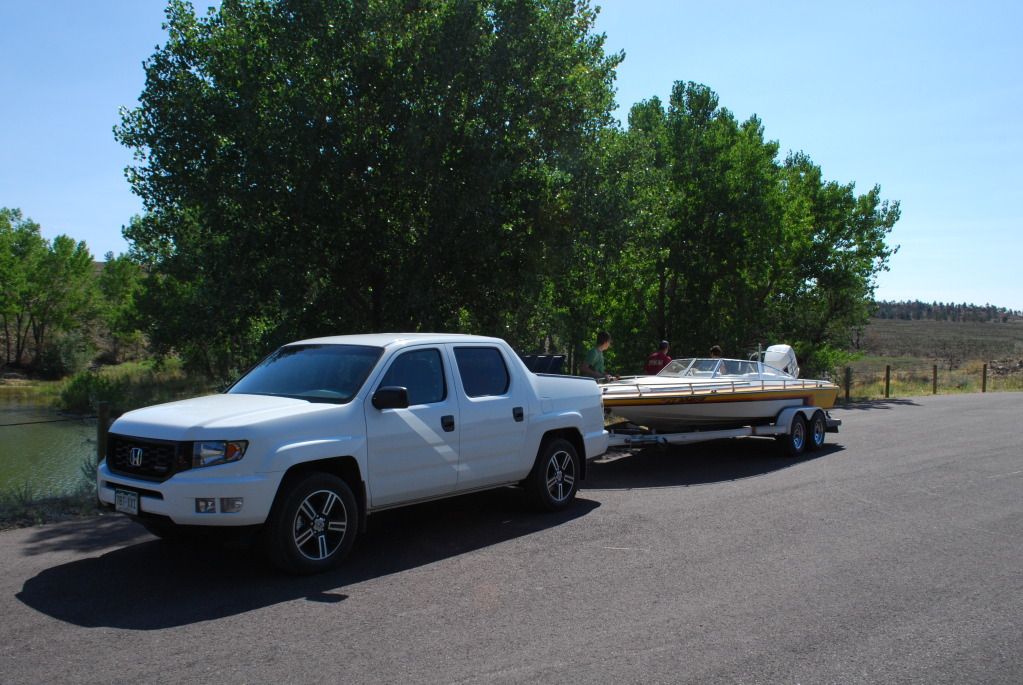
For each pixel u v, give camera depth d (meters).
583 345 23.02
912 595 5.62
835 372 30.92
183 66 13.11
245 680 4.16
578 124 13.76
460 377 7.39
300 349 7.45
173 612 5.20
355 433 6.35
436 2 12.94
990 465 11.24
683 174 21.55
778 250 23.56
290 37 12.50
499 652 4.56
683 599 5.52
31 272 55.66
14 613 5.17
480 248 12.82
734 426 11.54
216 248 13.22
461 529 7.53
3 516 7.70
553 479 8.27
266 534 5.87
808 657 4.51
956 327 117.19
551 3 13.59
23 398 40.16
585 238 13.88
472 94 12.77
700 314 22.61
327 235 13.09
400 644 4.68
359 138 12.60
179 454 5.66
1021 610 5.32
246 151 12.39
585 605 5.39
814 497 9.04
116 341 62.03
